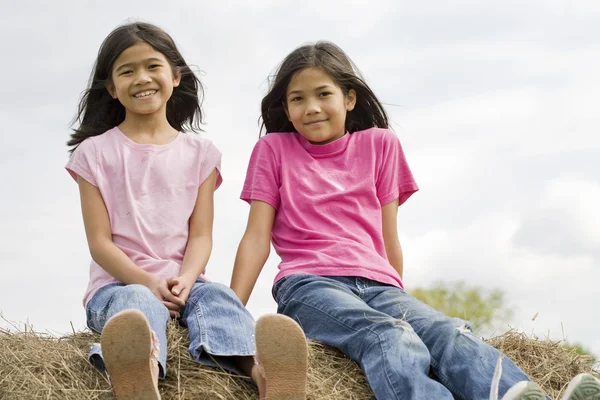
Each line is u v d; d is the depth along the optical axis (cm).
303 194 467
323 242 446
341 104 486
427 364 366
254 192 474
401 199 495
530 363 419
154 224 432
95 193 432
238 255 461
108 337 309
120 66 448
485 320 789
